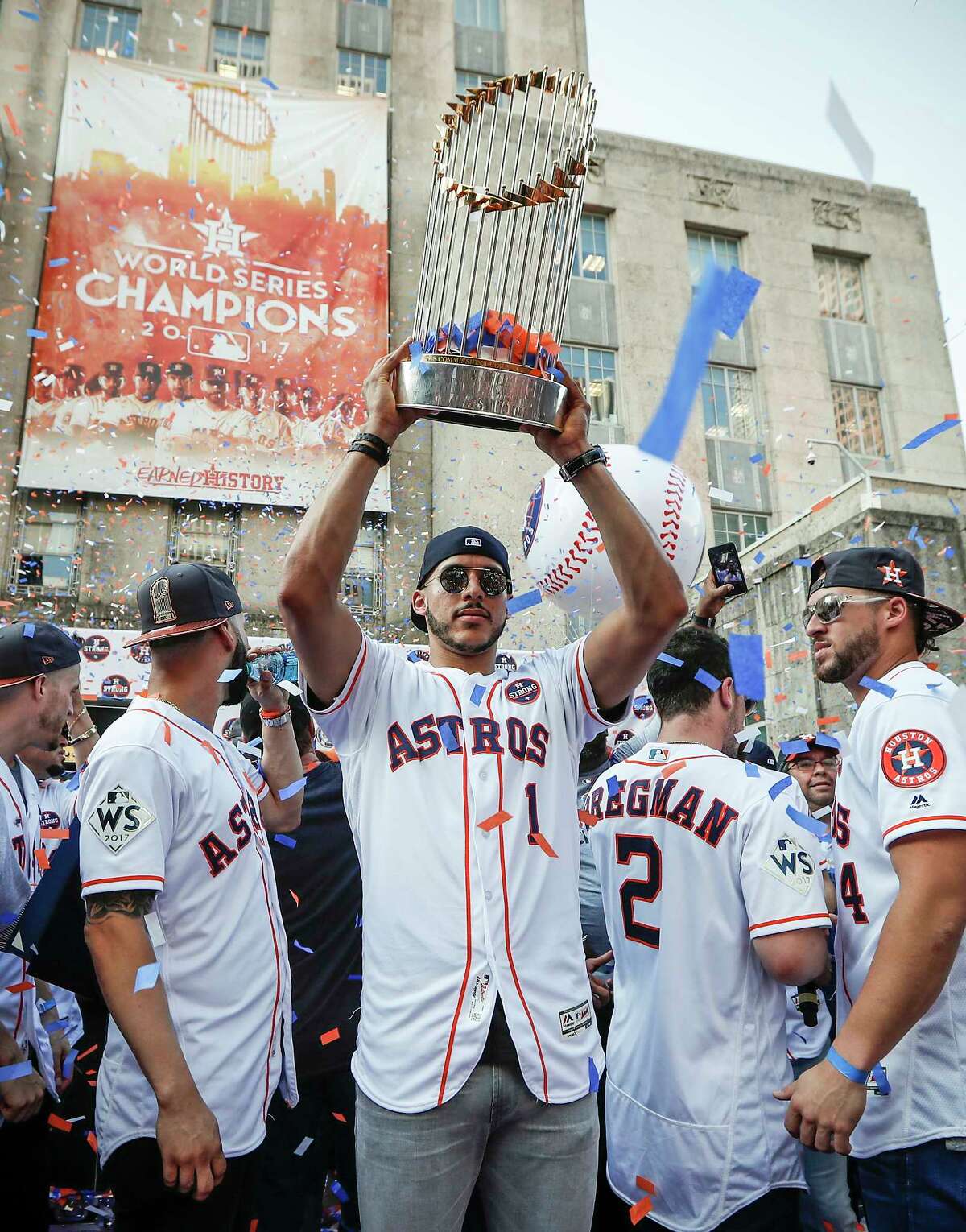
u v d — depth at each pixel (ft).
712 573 8.55
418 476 44.50
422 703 5.74
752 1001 5.88
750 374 53.67
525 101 5.57
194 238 42.04
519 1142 4.92
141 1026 5.04
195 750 6.11
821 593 6.76
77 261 40.52
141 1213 5.43
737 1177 5.52
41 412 39.01
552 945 5.21
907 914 5.00
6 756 7.71
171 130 42.88
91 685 35.14
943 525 30.94
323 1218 10.34
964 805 5.07
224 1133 5.52
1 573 38.27
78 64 42.42
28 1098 6.74
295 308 42.57
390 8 51.85
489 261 5.46
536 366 5.38
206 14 49.11
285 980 6.36
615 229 52.85
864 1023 4.92
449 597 6.13
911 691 5.66
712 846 6.04
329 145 44.91
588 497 5.55
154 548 40.22
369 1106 4.96
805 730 30.37
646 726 10.56
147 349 40.47
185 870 5.78
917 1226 5.20
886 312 56.95
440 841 5.24
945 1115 5.19
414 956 5.04
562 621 35.19
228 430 40.65
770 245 55.67
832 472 52.44
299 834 8.78
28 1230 7.07
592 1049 5.21
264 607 40.09
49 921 5.90
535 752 5.65
